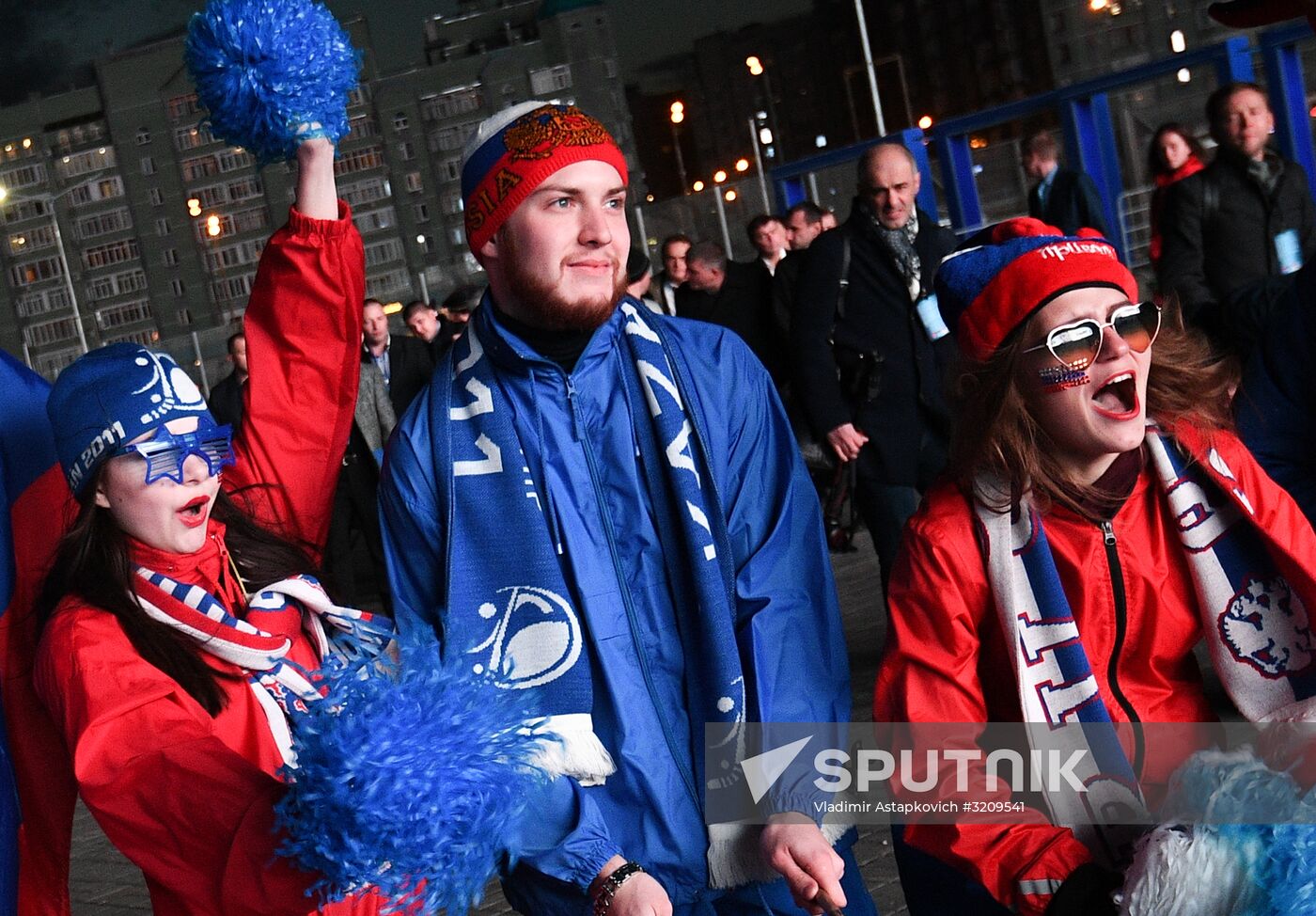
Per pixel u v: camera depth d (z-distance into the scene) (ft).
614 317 8.36
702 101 438.81
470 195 8.19
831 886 7.51
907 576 7.51
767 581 8.28
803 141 426.10
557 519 8.10
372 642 7.75
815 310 18.78
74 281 387.14
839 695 8.25
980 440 7.42
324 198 8.45
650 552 8.16
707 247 32.78
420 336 44.42
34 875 7.59
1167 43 298.76
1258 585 7.48
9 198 136.98
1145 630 7.52
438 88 374.22
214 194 383.86
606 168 8.07
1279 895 5.99
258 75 8.05
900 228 18.69
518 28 386.93
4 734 7.39
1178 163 28.02
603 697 8.00
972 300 7.54
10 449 7.86
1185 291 22.88
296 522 8.54
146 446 7.17
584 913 7.61
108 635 6.95
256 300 8.56
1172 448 7.48
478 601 8.08
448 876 5.13
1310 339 8.92
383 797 4.97
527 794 5.50
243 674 7.32
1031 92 334.03
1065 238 7.52
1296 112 45.62
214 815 5.63
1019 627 7.32
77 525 7.28
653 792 7.93
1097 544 7.39
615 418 8.23
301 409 8.52
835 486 19.02
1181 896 6.08
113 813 5.88
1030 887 6.84
